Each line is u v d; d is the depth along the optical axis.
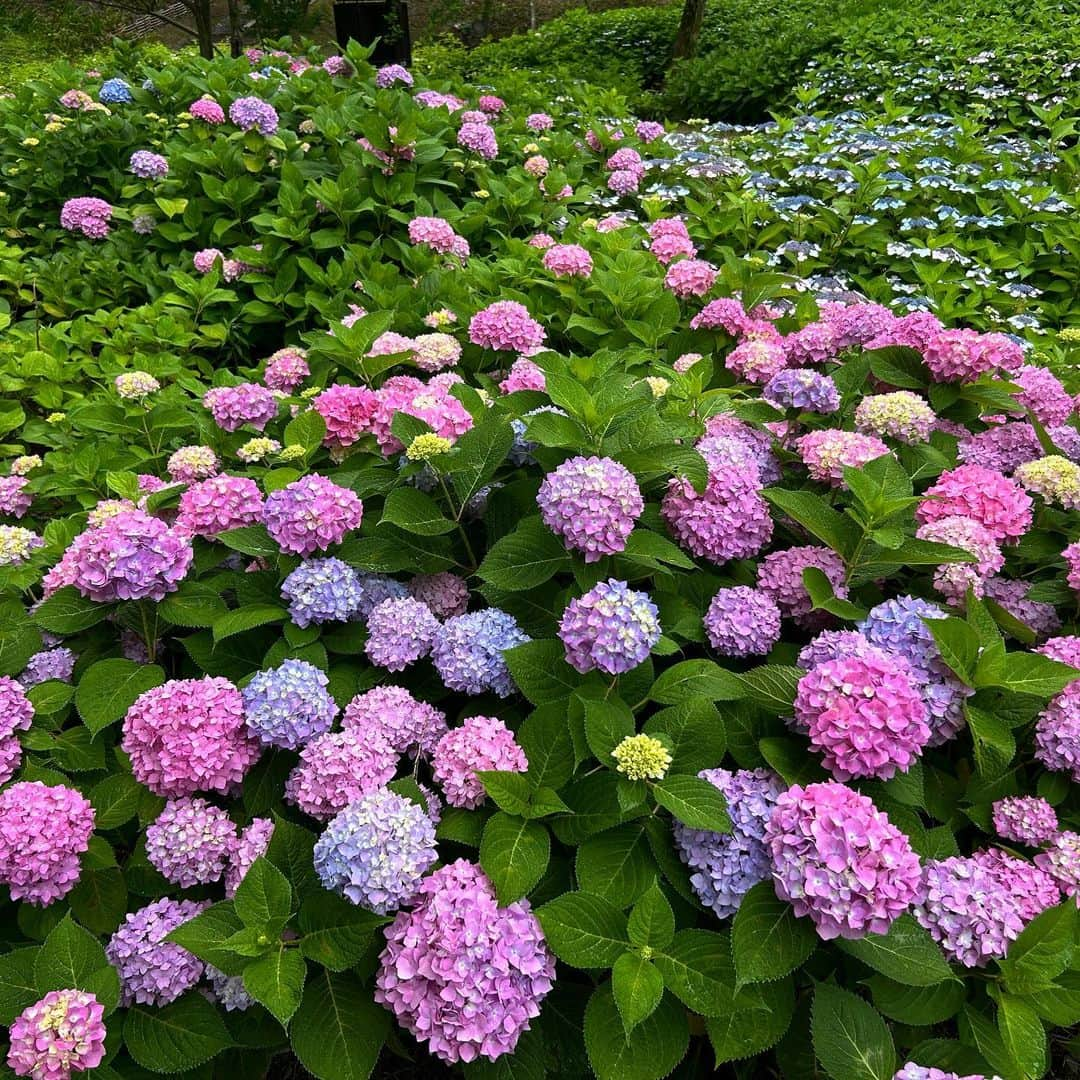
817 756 1.73
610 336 3.70
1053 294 5.79
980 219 6.00
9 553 2.45
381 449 2.47
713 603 2.00
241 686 1.90
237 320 4.73
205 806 1.76
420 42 16.39
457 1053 1.43
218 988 1.61
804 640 2.22
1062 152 7.14
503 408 2.34
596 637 1.71
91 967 1.52
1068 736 1.76
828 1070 1.43
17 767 1.86
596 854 1.66
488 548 2.27
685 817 1.53
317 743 1.75
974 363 2.53
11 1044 1.50
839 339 3.10
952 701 1.78
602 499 1.81
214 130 5.81
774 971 1.46
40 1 10.13
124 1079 1.57
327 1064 1.48
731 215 5.38
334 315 4.14
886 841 1.48
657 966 1.51
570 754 1.73
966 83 9.16
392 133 5.31
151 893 1.77
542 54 14.79
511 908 1.54
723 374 3.13
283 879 1.53
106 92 6.30
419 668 2.09
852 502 2.31
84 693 1.89
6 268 4.76
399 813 1.57
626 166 6.51
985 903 1.56
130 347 4.17
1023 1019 1.48
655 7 17.64
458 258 4.68
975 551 2.07
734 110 11.30
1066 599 2.14
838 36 11.23
